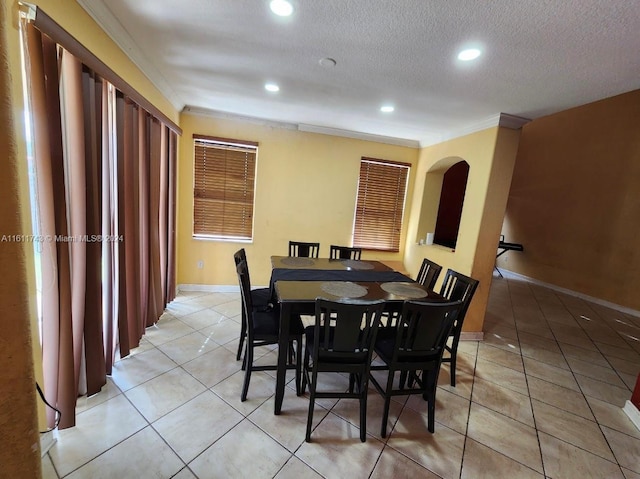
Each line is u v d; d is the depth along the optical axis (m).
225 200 3.95
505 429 1.95
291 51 2.01
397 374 2.58
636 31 1.46
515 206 6.80
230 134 3.79
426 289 2.42
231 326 3.09
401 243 4.66
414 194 4.49
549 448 1.81
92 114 1.66
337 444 1.73
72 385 1.63
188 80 2.72
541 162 6.20
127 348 2.36
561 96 2.34
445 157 3.73
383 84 2.42
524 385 2.47
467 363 2.78
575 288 5.45
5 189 0.64
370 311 1.63
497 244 3.15
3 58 0.61
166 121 2.86
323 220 4.27
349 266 3.01
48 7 1.32
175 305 3.53
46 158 1.38
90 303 1.82
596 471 1.68
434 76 2.18
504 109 2.72
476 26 1.54
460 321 2.30
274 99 3.05
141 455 1.55
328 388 2.27
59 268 1.51
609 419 2.11
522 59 1.83
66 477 1.41
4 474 0.70
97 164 1.75
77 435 1.64
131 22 1.81
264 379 2.28
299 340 2.11
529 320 4.02
